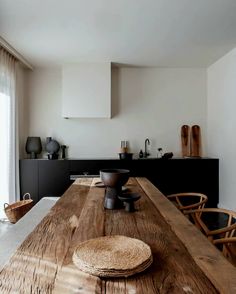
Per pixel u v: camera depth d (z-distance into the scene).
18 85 4.42
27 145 4.56
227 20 2.95
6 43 3.59
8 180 3.90
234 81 3.90
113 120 4.86
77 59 4.32
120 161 4.36
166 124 4.90
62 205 1.82
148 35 3.36
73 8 2.66
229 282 0.83
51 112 4.81
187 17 2.88
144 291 0.78
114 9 2.69
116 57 4.24
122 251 1.00
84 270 0.89
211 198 4.43
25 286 0.81
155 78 4.87
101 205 1.82
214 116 4.63
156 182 4.38
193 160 4.42
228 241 1.44
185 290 0.78
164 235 1.25
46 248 1.09
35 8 2.66
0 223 3.61
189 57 4.27
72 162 4.34
